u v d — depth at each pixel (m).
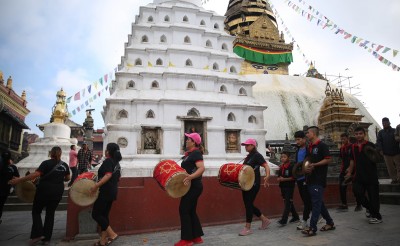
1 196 10.07
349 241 7.18
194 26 22.00
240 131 19.77
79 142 45.28
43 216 13.02
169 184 6.98
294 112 41.00
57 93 27.19
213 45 22.45
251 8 59.16
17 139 30.42
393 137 12.91
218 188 10.82
